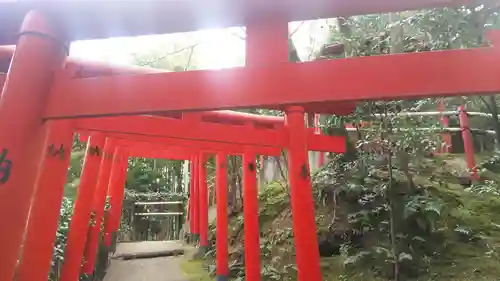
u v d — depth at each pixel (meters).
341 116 6.50
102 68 5.01
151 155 13.20
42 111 2.97
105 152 9.23
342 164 8.65
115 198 12.23
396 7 3.00
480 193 8.24
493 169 10.05
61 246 7.00
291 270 8.51
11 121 2.75
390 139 6.03
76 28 3.09
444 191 8.48
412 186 7.73
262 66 2.97
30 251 4.96
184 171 21.86
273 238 9.89
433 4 2.93
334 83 2.85
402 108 6.25
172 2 2.91
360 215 7.88
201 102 2.95
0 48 4.45
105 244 10.88
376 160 7.83
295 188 5.20
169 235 20.44
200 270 11.12
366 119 5.98
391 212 6.29
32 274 4.88
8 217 2.63
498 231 7.34
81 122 5.75
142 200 19.77
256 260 7.46
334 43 8.28
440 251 6.98
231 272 10.02
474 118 11.52
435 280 6.39
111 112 2.99
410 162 8.27
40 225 5.09
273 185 12.76
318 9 3.04
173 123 6.06
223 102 2.94
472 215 7.80
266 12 3.06
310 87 2.87
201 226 13.19
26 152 2.79
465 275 6.35
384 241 7.30
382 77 2.80
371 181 8.07
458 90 2.67
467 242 7.16
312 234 5.01
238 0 2.95
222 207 9.85
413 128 6.27
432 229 7.16
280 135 5.52
